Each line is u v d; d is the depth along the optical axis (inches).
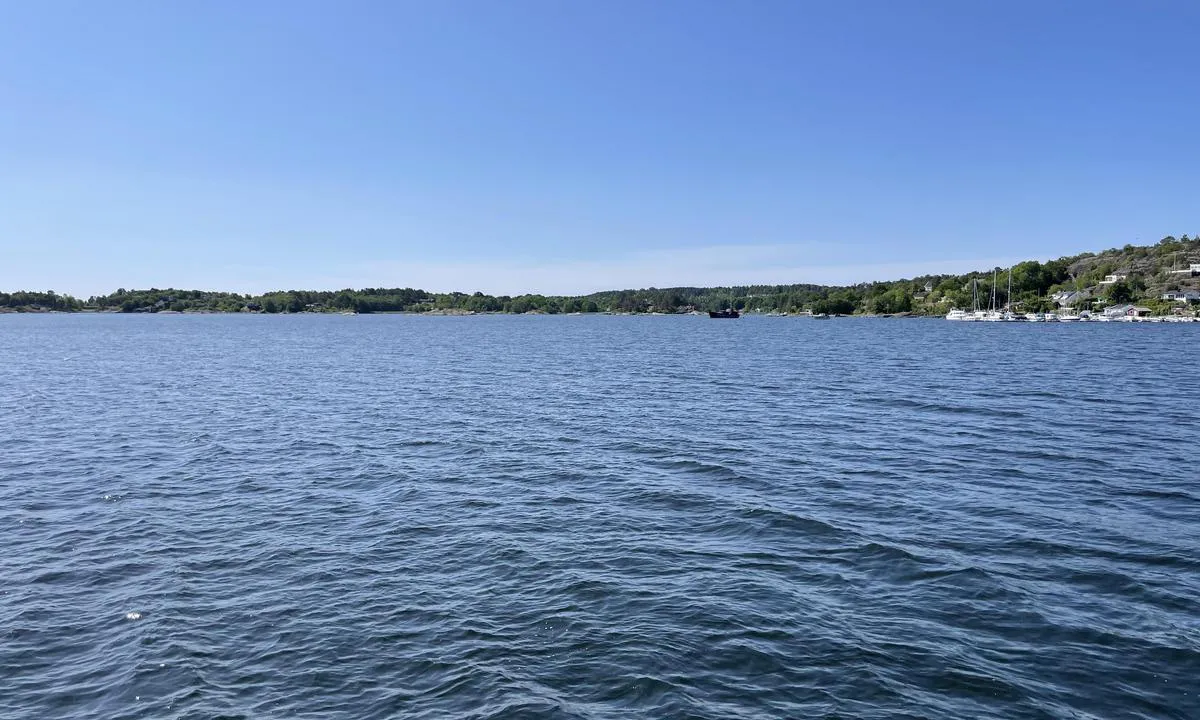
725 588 737.0
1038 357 3649.1
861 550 836.6
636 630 650.8
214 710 544.7
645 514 979.9
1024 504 1007.6
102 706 552.4
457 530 919.7
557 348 4781.0
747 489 1096.2
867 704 539.2
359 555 838.5
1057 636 631.2
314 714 538.6
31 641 643.5
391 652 621.6
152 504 1039.0
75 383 2586.1
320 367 3277.6
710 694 554.3
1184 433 1507.1
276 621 677.9
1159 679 565.3
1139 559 799.1
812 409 1877.5
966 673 575.8
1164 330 7121.1
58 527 938.7
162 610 700.7
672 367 3184.1
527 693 558.3
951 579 749.9
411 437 1521.9
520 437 1514.5
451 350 4598.9
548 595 725.3
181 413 1865.2
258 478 1183.6
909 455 1320.1
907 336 6279.5
